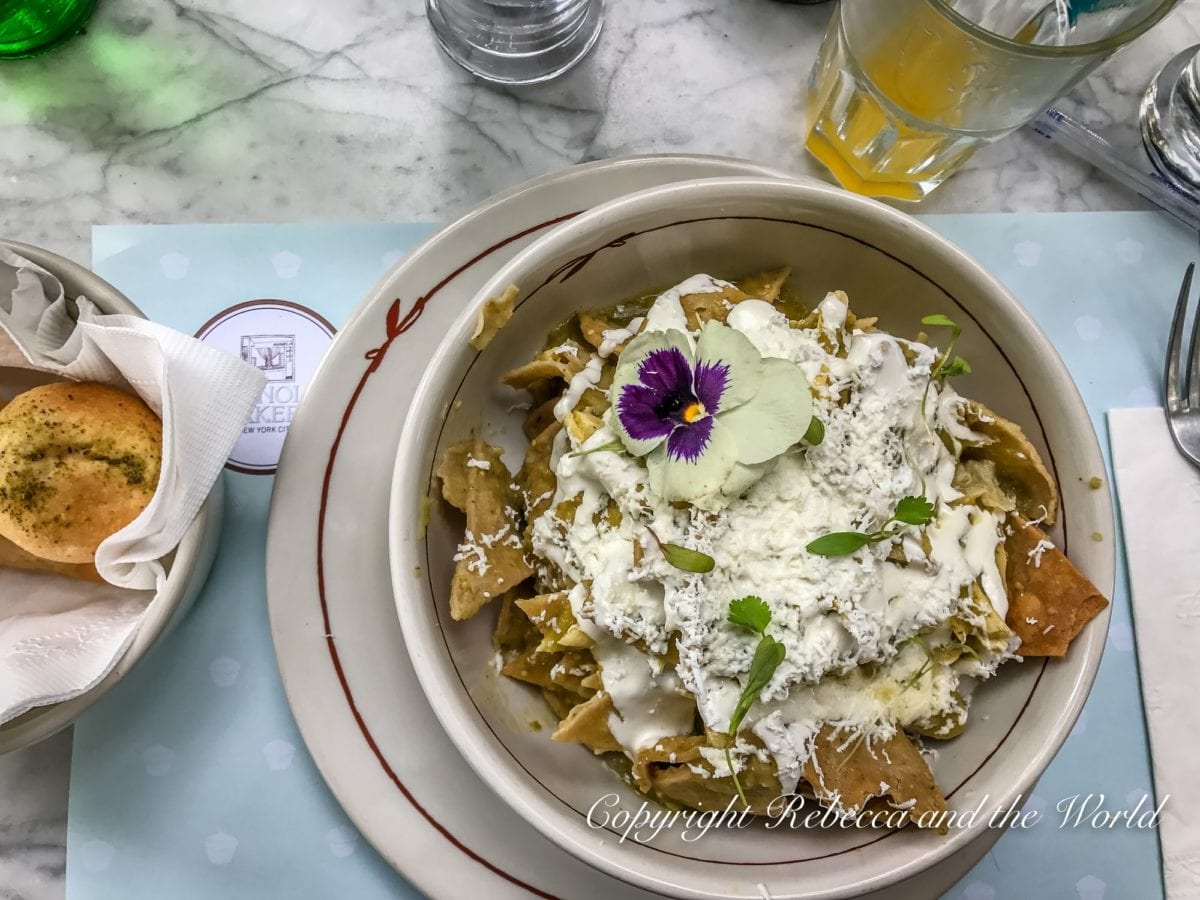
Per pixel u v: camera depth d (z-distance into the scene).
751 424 0.24
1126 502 0.32
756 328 0.26
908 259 0.27
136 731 0.30
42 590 0.28
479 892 0.28
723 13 0.35
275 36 0.34
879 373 0.25
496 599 0.29
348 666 0.28
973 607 0.25
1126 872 0.31
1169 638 0.32
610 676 0.25
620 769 0.27
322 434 0.29
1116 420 0.33
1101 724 0.31
